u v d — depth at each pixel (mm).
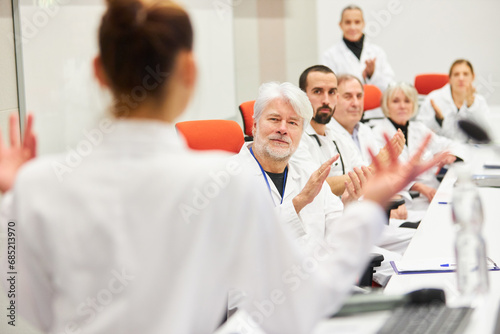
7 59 3447
